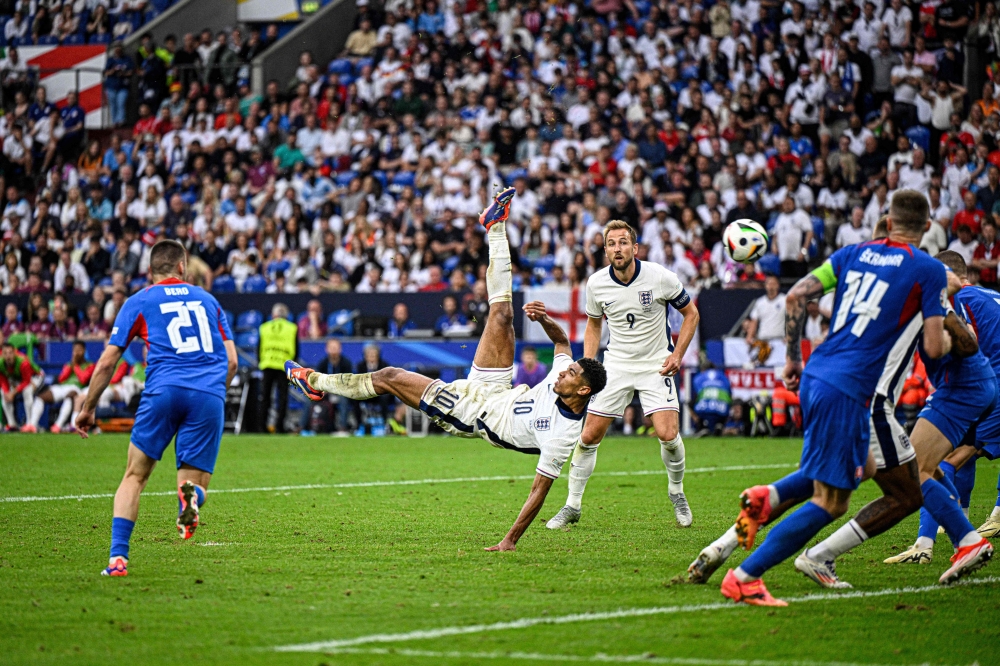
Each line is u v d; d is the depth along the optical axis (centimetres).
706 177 4275
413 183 4844
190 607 1126
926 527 1417
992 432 1534
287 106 5369
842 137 4275
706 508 1947
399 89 5219
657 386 1750
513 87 4975
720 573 1335
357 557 1430
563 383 1406
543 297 3734
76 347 3897
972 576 1323
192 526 1254
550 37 5081
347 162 4997
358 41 5778
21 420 3984
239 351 4038
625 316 1753
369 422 3919
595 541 1576
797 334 1177
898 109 4431
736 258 1742
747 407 3581
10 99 5822
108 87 5738
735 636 1017
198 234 4762
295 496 2112
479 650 963
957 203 4081
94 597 1174
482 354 1501
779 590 1234
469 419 1463
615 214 4175
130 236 4712
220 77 5662
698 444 3241
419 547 1514
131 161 5288
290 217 4697
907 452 1196
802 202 4128
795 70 4738
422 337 3809
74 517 1823
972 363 1342
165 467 2608
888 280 1139
